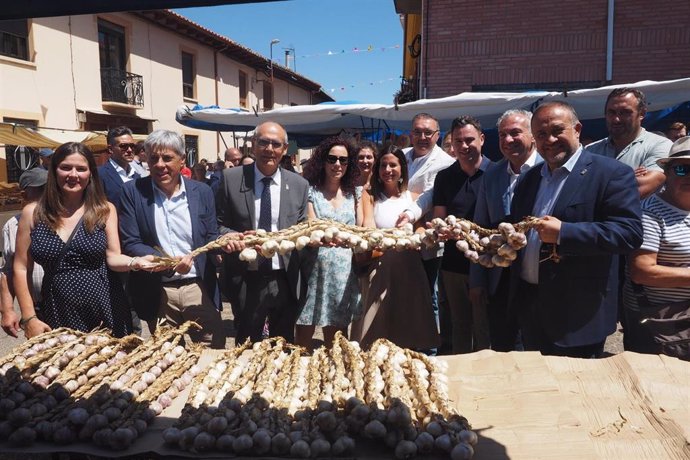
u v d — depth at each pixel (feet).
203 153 63.72
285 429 5.34
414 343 11.51
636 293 8.61
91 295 9.02
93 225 8.93
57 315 9.05
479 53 24.85
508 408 5.98
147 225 10.14
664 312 8.18
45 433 5.34
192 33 58.49
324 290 11.49
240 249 7.37
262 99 78.33
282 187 10.98
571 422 5.63
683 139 8.05
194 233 10.36
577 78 23.89
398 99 43.68
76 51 44.52
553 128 7.93
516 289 8.95
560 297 8.13
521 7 24.22
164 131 10.21
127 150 15.53
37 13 6.14
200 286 10.50
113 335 9.25
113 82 48.55
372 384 5.84
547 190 8.39
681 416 5.79
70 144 8.86
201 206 10.57
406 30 41.73
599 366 7.07
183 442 5.18
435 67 25.45
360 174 12.52
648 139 11.54
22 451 5.19
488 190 10.59
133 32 51.03
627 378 6.65
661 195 8.38
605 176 7.73
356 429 5.35
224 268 11.08
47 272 8.97
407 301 11.48
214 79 64.80
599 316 8.07
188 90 61.05
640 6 22.99
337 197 12.03
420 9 33.06
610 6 23.13
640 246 7.60
